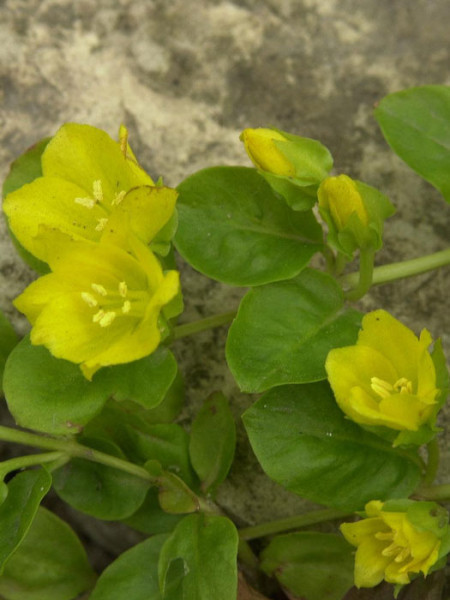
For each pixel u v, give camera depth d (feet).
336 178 0.51
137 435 0.58
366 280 0.55
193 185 0.57
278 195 0.57
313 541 0.57
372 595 0.55
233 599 0.53
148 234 0.52
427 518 0.49
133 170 0.52
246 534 0.59
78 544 0.60
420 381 0.51
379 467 0.54
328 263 0.58
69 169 0.53
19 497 0.54
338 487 0.54
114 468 0.57
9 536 0.53
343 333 0.55
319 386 0.55
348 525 0.51
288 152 0.53
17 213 0.52
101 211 0.53
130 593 0.56
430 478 0.56
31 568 0.59
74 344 0.51
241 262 0.57
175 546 0.55
